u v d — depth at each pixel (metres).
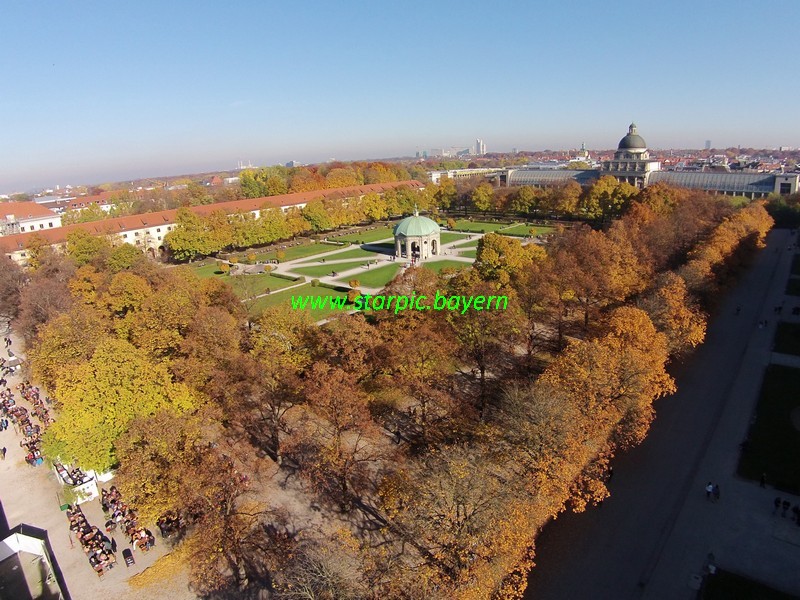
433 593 36.25
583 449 50.00
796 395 74.56
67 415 56.50
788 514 52.47
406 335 69.25
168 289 95.88
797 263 149.00
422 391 62.09
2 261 128.62
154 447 48.25
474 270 98.69
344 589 35.72
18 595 48.97
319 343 73.44
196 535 49.56
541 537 50.44
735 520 52.06
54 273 125.38
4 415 84.81
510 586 39.88
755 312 110.69
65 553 53.44
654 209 155.25
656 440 65.88
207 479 46.94
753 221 140.12
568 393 53.62
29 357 86.94
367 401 61.53
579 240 109.00
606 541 49.84
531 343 85.44
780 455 61.41
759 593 43.66
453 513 42.22
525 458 48.28
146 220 199.38
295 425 70.44
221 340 73.50
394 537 50.00
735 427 67.81
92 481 61.19
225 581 47.22
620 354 59.19
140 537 53.06
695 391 77.62
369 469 61.31
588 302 92.44
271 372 64.44
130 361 60.09
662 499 55.25
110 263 127.12
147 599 46.53
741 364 85.75
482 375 72.50
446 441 61.38
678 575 45.91
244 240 194.88
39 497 63.50
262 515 54.34
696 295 94.12
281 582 41.53
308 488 58.75
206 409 60.03
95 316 86.81
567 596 44.00
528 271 96.88
